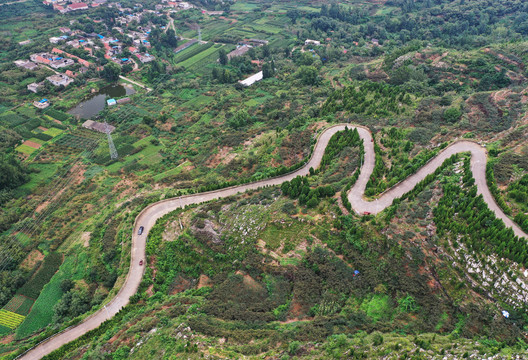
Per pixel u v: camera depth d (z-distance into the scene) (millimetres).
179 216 85562
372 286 61969
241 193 89562
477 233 60594
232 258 72312
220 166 117312
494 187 70375
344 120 110562
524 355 46438
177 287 72000
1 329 77562
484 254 57688
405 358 48000
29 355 65875
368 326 56812
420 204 69812
